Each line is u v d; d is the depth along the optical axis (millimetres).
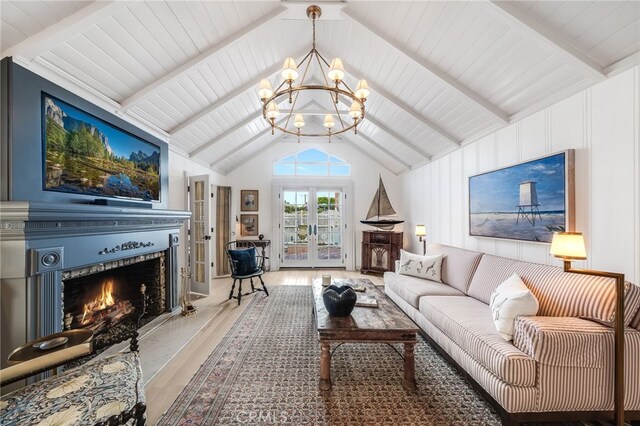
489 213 3131
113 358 1510
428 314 2508
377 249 5520
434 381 1996
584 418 1522
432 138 4113
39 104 1856
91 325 2441
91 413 1088
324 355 1898
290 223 6230
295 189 6227
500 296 1924
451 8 2154
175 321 3117
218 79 3117
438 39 2479
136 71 2443
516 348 1632
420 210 5156
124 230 2521
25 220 1571
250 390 1876
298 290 4406
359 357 2336
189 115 3449
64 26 1731
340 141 6195
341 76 2086
